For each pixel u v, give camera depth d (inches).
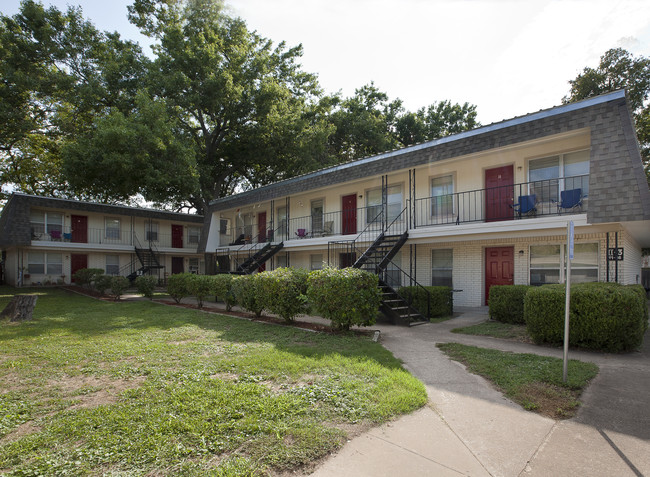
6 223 844.6
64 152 746.2
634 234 410.3
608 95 331.6
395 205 565.6
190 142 951.0
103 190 868.0
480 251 480.1
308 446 125.4
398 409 157.3
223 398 165.0
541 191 416.2
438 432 140.3
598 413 156.2
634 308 248.5
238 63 971.3
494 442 133.3
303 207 723.4
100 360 238.2
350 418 148.3
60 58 941.2
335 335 310.5
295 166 1109.1
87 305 567.2
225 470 110.8
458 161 482.6
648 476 112.2
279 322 385.4
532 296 282.2
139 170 753.6
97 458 118.3
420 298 428.5
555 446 130.3
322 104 1135.0
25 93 899.4
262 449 123.8
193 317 429.4
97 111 997.8
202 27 1000.9
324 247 639.1
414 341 299.9
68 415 152.6
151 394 173.9
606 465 118.0
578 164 389.7
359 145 1245.7
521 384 188.7
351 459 120.5
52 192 1279.5
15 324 384.8
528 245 443.2
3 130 893.8
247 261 660.7
